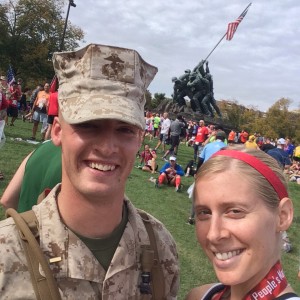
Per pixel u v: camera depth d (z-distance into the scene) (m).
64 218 1.67
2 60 47.62
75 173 1.61
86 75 1.64
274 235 1.62
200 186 1.66
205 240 1.67
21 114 23.67
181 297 4.54
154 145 21.83
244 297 1.64
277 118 89.00
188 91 36.75
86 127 1.58
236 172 1.59
